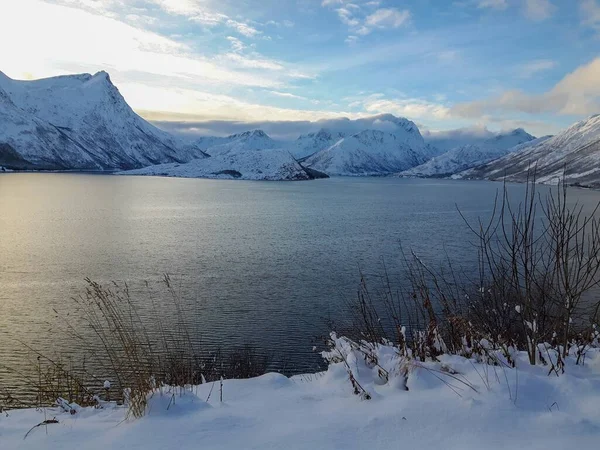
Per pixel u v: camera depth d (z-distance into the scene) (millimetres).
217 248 32344
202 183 133375
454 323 4191
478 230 39188
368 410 2965
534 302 4488
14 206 59750
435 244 33875
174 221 47688
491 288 4832
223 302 19391
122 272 24766
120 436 2807
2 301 19016
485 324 4496
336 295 20375
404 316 13273
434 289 10953
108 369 8609
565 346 3693
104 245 32969
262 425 2887
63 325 15938
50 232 38656
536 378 3109
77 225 43156
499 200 80062
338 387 3672
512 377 3113
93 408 3740
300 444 2547
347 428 2707
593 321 4438
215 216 52844
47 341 14445
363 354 4066
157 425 2928
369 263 27219
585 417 2650
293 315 17750
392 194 103688
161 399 3309
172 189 102625
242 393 3811
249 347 14320
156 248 32094
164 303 19062
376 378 3689
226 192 97500
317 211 60875
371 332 5125
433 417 2719
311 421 2875
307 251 31422
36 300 19250
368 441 2541
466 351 4027
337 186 142500
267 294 20688
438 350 4016
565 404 2848
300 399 3426
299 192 105062
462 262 26422
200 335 15453
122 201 70250
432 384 3256
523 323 3934
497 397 2865
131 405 3320
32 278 23031
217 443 2639
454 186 154000
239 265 26859
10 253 29406
